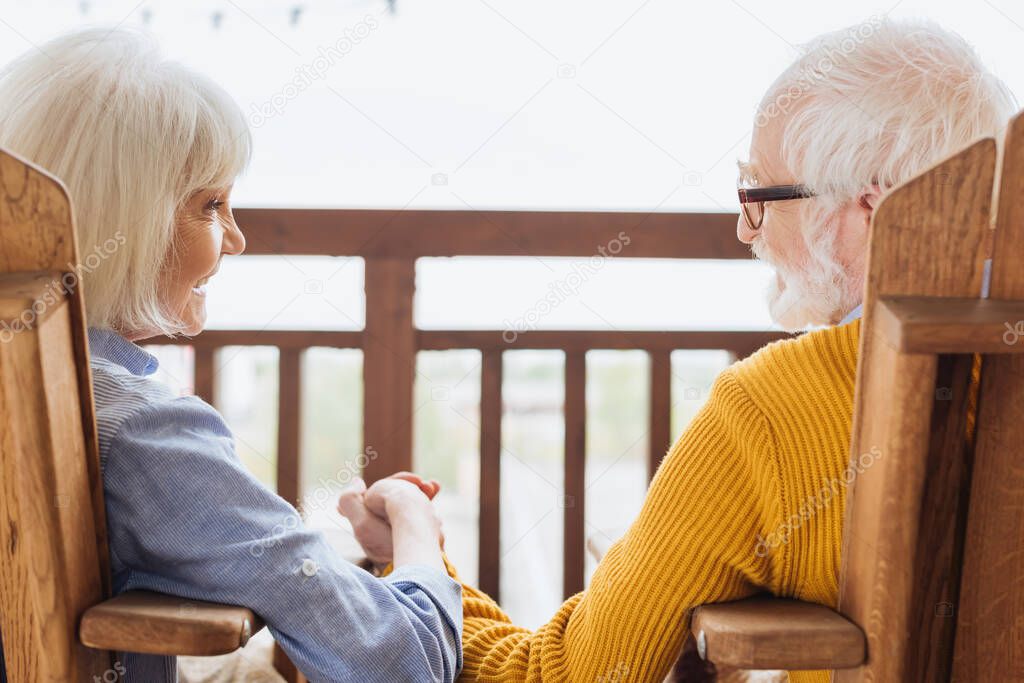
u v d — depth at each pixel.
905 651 0.68
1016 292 0.64
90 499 0.73
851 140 0.80
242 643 0.73
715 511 0.81
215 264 0.94
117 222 0.84
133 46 0.87
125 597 0.76
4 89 0.85
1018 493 0.66
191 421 0.84
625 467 3.56
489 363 1.93
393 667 0.83
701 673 1.18
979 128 0.78
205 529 0.79
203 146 0.88
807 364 0.78
